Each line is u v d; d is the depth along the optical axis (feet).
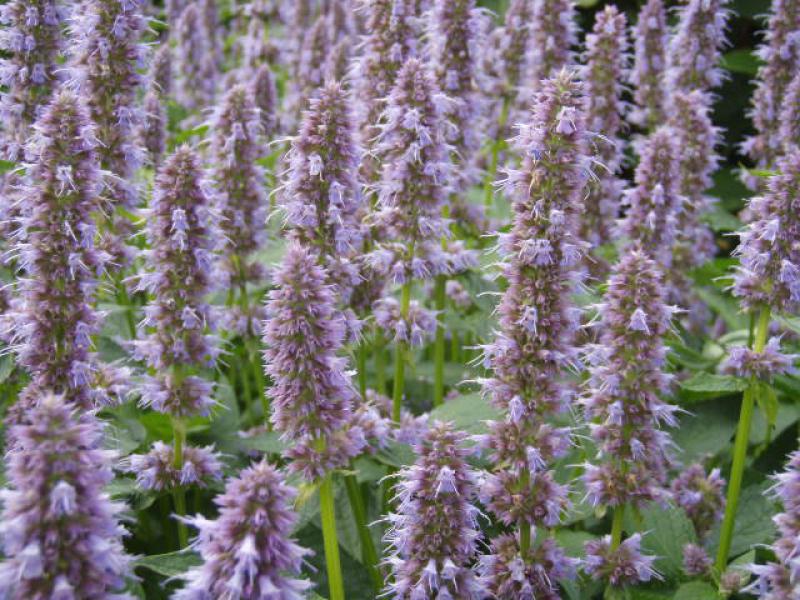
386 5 1.84
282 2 3.40
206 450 1.54
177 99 3.10
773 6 2.32
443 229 1.74
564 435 1.37
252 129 1.85
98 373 1.58
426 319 1.77
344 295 1.67
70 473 0.98
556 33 2.21
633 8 3.85
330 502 1.30
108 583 1.01
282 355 1.21
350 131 1.56
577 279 1.37
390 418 1.77
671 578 1.55
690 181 2.19
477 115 2.00
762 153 2.35
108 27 1.68
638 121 2.51
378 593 1.56
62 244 1.36
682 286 2.24
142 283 1.45
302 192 1.57
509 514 1.35
